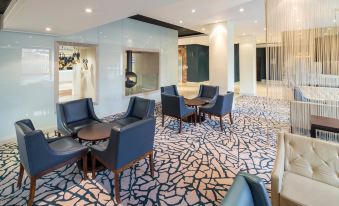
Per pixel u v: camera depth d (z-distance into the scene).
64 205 2.36
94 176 2.88
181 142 4.21
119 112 6.75
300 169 2.23
